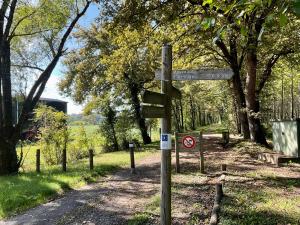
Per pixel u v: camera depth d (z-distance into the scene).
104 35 30.59
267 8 4.35
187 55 23.70
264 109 29.73
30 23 19.39
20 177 14.73
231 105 42.53
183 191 10.50
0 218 8.92
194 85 51.50
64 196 11.28
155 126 40.09
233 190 10.03
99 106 30.52
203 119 84.62
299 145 15.54
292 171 13.12
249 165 14.89
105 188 12.29
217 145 25.16
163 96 6.04
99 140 29.44
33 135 21.61
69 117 22.30
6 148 16.77
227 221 7.27
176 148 14.16
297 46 19.92
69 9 19.30
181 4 16.61
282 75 36.09
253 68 21.20
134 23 16.58
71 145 22.33
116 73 29.88
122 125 31.11
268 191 9.88
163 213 6.08
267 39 17.03
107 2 16.61
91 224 8.14
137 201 10.11
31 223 8.45
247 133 24.95
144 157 21.73
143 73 29.33
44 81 18.20
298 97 54.78
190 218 7.88
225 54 23.48
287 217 7.50
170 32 19.81
